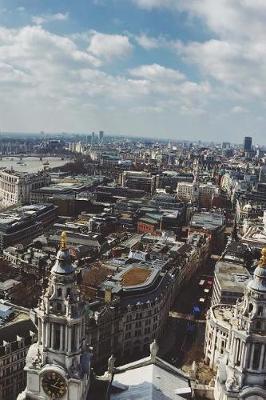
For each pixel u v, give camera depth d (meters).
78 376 87.94
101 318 165.62
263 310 85.62
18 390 149.00
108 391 95.50
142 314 184.38
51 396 89.56
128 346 183.25
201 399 99.31
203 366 175.88
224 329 169.12
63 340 88.00
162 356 183.00
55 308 88.12
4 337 146.50
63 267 87.81
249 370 86.75
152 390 93.12
